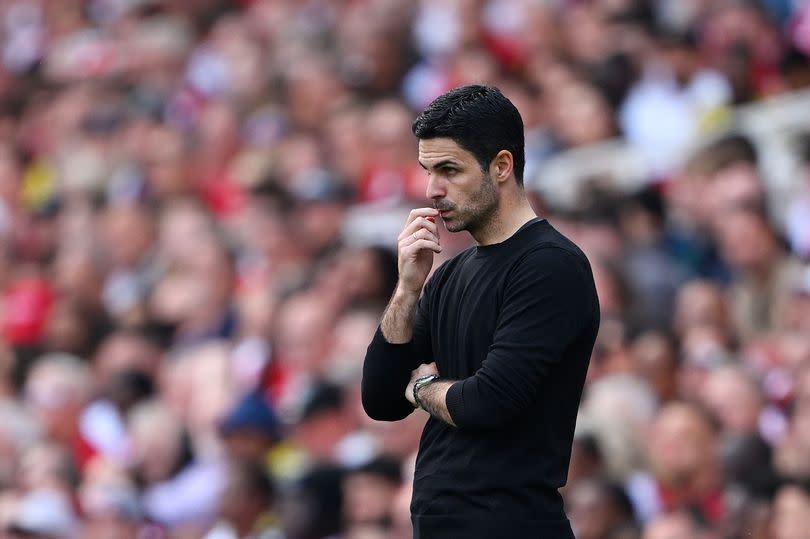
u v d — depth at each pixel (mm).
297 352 35094
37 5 73250
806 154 33969
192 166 51906
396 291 15602
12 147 60875
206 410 35562
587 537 25297
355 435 31344
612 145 38188
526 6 46250
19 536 31984
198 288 40188
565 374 14938
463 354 15148
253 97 53406
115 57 65875
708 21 41312
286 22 58500
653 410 27922
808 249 31922
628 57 40500
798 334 28609
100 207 50688
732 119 36344
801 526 23188
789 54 36844
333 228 41438
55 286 46250
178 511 32094
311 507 28484
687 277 32781
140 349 39469
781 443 25047
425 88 47781
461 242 35156
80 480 34531
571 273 14805
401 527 26594
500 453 14852
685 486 25422
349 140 45188
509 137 14992
